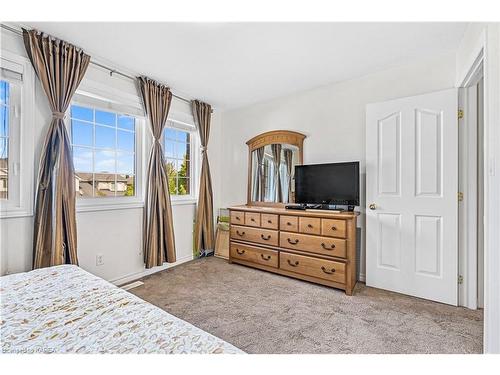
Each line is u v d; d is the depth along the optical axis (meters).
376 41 2.18
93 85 2.50
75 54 2.26
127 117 2.92
